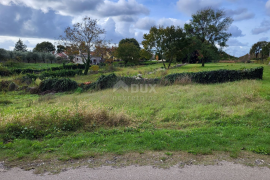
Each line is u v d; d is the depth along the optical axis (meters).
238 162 3.81
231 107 7.70
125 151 4.39
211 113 7.07
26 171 3.60
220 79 13.52
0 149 4.63
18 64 43.28
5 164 3.90
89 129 6.01
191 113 7.20
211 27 32.50
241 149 4.41
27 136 5.54
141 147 4.58
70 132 5.86
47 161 4.00
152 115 7.33
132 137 5.24
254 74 13.51
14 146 4.79
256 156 4.07
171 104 8.55
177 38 27.83
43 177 3.37
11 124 5.77
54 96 12.77
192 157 4.04
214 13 32.81
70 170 3.59
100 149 4.52
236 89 10.22
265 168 3.59
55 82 15.61
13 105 10.82
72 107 7.31
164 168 3.60
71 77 25.36
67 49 30.00
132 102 9.18
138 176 3.33
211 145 4.59
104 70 30.77
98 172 3.49
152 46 28.86
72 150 4.46
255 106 7.51
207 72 13.63
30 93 15.57
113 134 5.67
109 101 9.60
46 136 5.50
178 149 4.43
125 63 47.00
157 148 4.49
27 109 8.59
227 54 36.12
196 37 33.00
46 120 6.20
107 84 14.79
